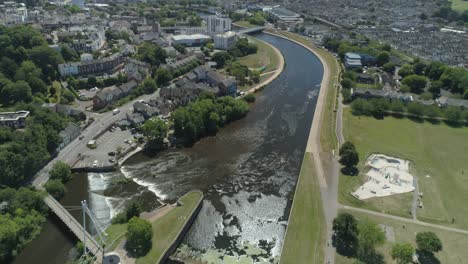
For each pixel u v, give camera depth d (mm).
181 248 135250
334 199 158875
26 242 134500
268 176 179375
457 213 152625
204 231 144375
